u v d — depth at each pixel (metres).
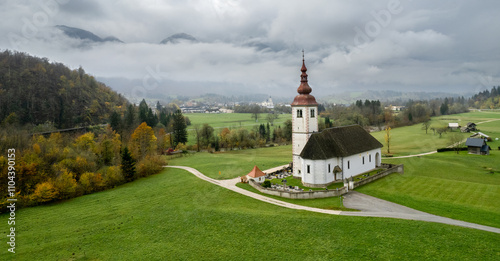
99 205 68.25
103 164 101.62
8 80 166.62
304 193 59.56
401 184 65.06
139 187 81.88
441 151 111.25
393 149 123.62
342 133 76.38
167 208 60.81
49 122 158.12
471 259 34.56
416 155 107.81
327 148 69.56
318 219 47.34
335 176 70.12
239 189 69.44
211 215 53.31
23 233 53.78
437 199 54.28
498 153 102.81
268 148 154.25
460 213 47.03
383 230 42.12
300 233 43.94
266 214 51.09
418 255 36.25
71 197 76.12
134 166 92.94
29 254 45.84
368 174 76.38
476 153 103.94
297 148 76.81
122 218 58.00
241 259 39.72
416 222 43.59
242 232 46.28
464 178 75.69
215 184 75.25
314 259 37.97
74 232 52.97
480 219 44.41
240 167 95.81
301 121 75.00
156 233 49.78
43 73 183.88
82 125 169.75
